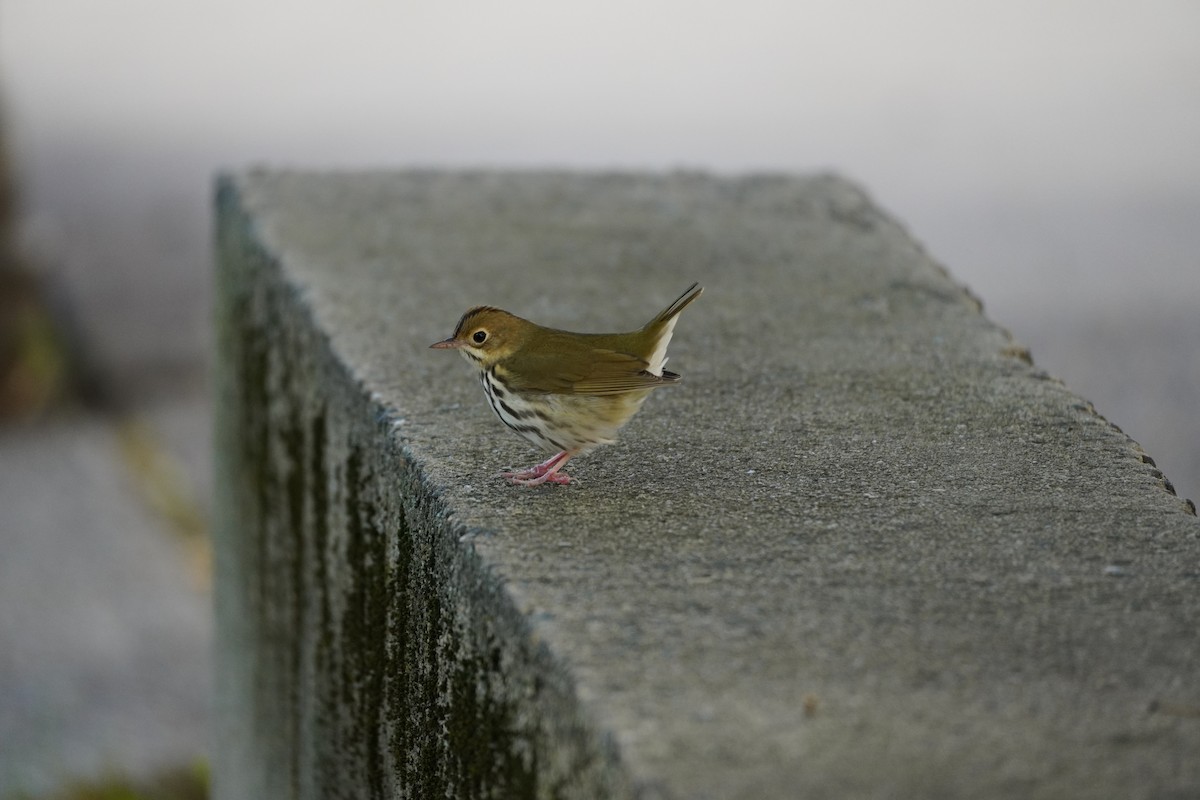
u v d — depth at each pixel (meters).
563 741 4.87
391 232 11.06
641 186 12.64
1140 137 26.64
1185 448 16.86
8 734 14.71
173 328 23.62
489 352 7.03
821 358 8.63
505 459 6.95
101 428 21.83
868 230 11.49
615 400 6.81
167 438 21.47
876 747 4.48
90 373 22.72
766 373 8.35
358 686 7.67
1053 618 5.37
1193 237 23.03
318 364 8.81
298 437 9.21
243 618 10.81
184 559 18.62
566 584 5.54
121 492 20.08
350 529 7.96
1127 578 5.71
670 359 8.57
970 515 6.33
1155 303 20.83
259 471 10.26
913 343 8.91
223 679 11.77
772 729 4.55
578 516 6.25
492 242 10.96
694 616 5.30
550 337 7.06
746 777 4.30
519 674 5.30
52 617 17.03
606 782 4.51
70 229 24.89
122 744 14.59
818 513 6.34
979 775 4.36
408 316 9.16
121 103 28.12
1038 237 22.78
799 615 5.35
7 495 19.78
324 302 9.30
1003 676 4.94
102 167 26.41
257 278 10.70
